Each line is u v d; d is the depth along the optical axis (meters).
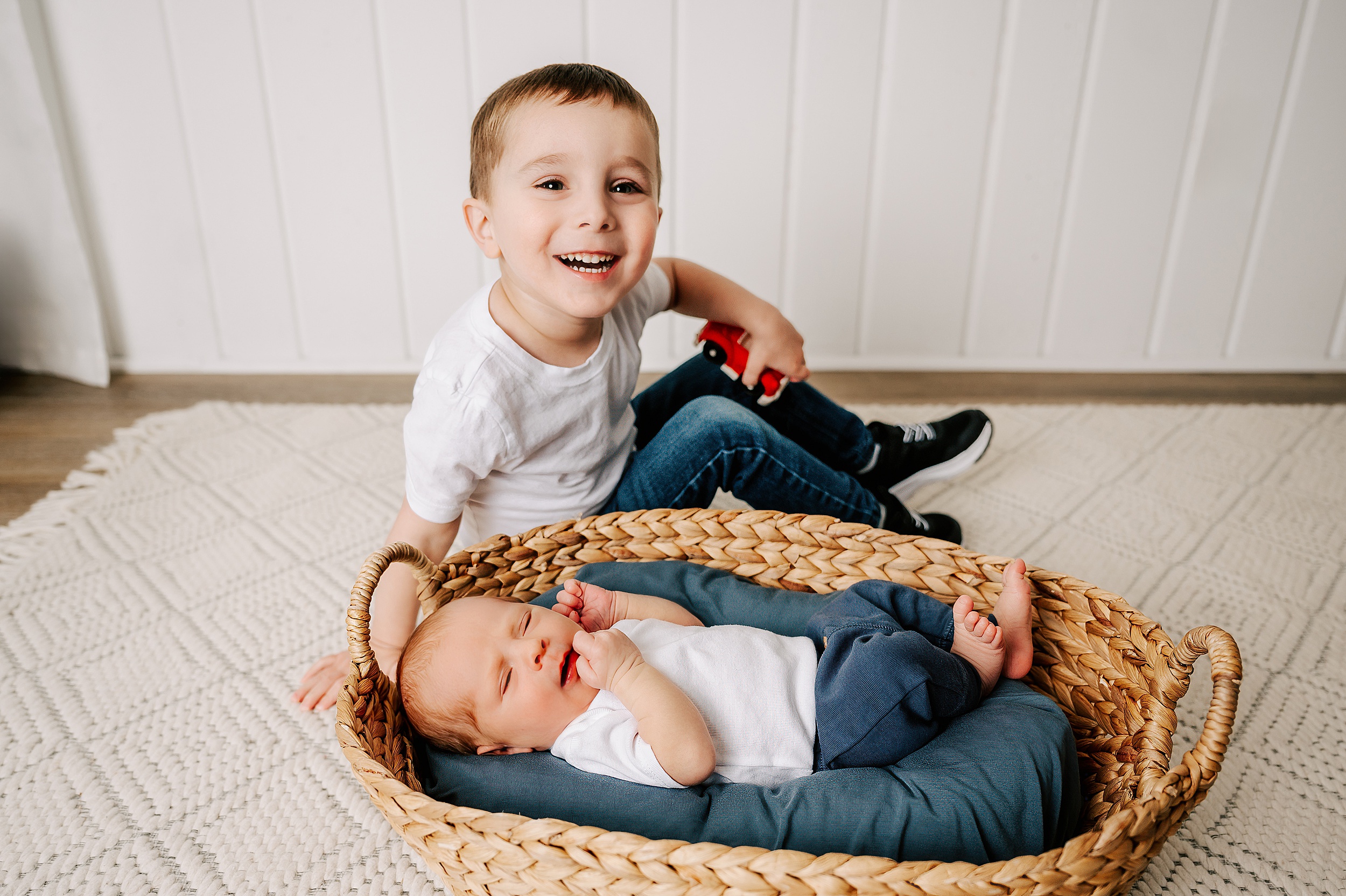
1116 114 1.84
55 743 1.05
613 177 0.91
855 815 0.79
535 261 0.93
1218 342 2.07
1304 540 1.42
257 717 1.09
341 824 0.95
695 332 2.06
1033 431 1.80
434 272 2.01
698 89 1.82
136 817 0.95
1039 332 2.06
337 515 1.51
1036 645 1.00
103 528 1.47
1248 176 1.89
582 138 0.89
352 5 1.75
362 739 0.79
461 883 0.72
